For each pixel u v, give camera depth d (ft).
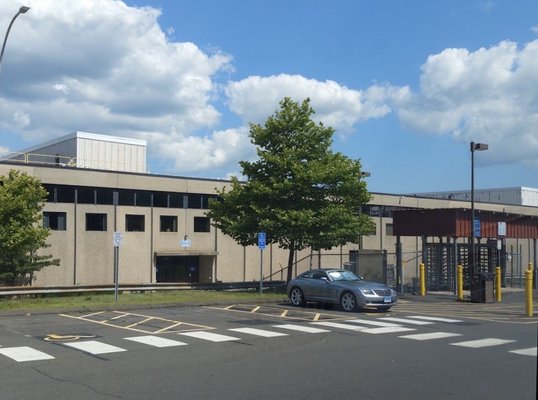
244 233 91.50
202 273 144.36
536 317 59.57
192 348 38.24
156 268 136.56
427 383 27.73
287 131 92.22
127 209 129.90
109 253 126.41
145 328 49.03
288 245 93.81
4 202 84.38
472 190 84.79
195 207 140.46
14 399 24.61
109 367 31.63
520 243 175.52
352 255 98.27
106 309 65.41
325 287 67.41
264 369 31.09
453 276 95.50
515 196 226.99
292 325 51.24
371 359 34.22
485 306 74.23
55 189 120.47
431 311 66.03
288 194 89.45
